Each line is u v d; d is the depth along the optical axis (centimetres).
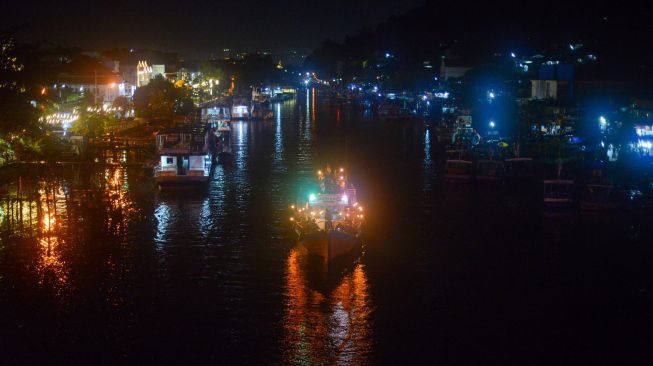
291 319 3197
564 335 3045
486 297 3459
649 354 2881
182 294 3484
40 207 5128
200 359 2834
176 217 4947
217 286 3594
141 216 4972
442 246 4284
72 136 6969
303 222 4309
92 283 3622
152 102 9969
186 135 6009
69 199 5419
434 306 3347
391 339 3005
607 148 6084
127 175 6394
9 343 2953
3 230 4547
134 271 3803
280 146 9044
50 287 3559
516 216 4997
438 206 5350
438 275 3762
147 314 3244
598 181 5316
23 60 5478
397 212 5162
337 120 13250
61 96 7688
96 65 10619
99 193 5606
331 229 3941
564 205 5197
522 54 13088
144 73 13125
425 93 15275
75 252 4119
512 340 3000
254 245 4275
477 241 4384
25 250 4144
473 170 6644
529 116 7481
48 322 3156
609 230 4594
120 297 3441
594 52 10475
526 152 6838
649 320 3198
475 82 10900
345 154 8219
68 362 2802
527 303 3388
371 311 3288
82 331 3072
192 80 15812
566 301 3412
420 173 6875
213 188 5997
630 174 5347
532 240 4397
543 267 3897
